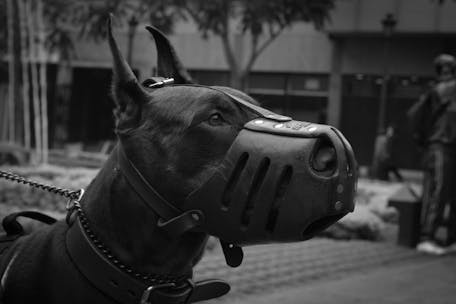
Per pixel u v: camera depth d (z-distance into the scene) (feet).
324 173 5.81
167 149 6.20
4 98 93.50
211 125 6.16
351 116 90.94
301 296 19.58
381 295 20.35
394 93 89.45
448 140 30.60
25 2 61.31
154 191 6.21
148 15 61.62
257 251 28.12
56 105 95.55
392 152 73.31
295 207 5.77
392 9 86.12
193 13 59.62
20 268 6.79
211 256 25.25
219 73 92.63
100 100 95.35
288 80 91.86
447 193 31.12
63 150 92.79
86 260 6.40
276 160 5.85
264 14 56.59
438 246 31.42
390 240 34.53
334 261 26.76
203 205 6.06
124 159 6.37
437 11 84.53
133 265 6.33
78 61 93.81
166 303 6.46
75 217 6.72
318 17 58.08
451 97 30.32
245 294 19.42
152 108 6.36
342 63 90.27
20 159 48.29
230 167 6.01
